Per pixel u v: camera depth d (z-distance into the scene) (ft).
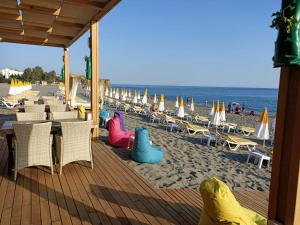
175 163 20.31
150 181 15.56
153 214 10.67
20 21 22.94
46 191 12.24
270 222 7.20
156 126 41.55
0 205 10.77
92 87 22.11
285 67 6.68
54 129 14.70
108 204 11.28
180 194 12.89
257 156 22.45
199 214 10.87
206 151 26.21
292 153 6.59
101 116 34.42
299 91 6.38
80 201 11.43
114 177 14.40
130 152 21.22
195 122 53.36
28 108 23.63
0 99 48.08
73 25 23.57
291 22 5.82
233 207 6.97
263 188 16.62
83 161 16.88
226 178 18.06
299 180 6.48
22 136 12.98
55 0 17.12
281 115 6.88
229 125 43.83
